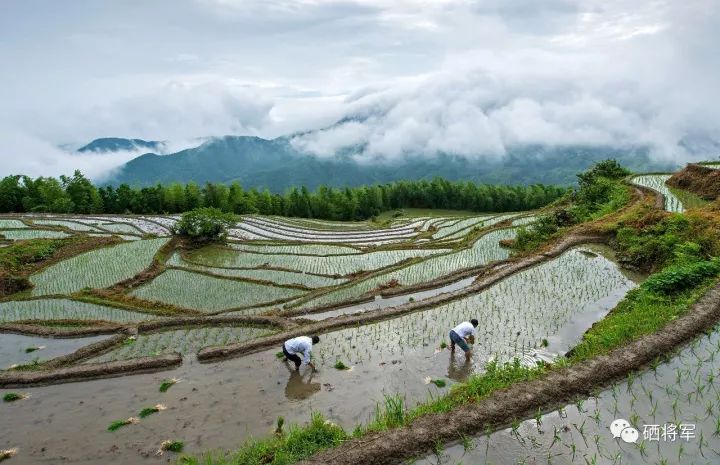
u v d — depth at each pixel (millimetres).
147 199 59625
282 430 8523
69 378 10883
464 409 7789
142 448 8242
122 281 23156
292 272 25859
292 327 14109
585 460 6703
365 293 18594
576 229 22484
